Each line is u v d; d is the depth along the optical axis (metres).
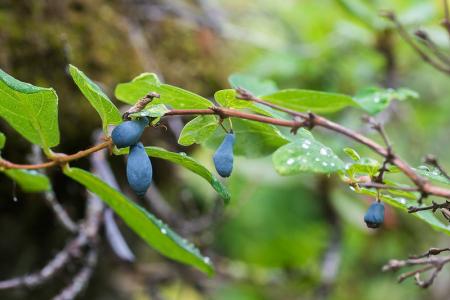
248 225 1.02
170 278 0.83
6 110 0.43
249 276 0.88
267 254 1.02
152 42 0.72
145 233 0.45
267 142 0.45
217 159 0.41
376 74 0.83
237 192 0.87
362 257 1.01
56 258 0.55
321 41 0.83
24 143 0.59
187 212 0.86
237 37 0.84
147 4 0.74
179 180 0.81
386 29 0.74
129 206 0.44
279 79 0.82
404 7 0.75
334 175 0.81
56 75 0.61
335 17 0.85
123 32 0.67
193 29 0.76
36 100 0.42
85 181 0.44
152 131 0.67
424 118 0.95
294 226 1.02
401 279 0.44
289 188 1.00
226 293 0.95
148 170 0.41
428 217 0.44
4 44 0.59
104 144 0.42
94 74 0.64
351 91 0.84
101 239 0.73
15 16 0.60
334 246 0.81
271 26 0.97
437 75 0.94
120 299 0.79
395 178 0.81
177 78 0.72
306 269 0.95
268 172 0.81
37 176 0.47
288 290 0.93
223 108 0.42
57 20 0.63
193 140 0.42
